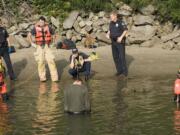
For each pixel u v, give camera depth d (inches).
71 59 976.9
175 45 1233.4
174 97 791.7
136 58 1141.1
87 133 633.0
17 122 686.5
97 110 740.7
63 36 1280.8
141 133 631.2
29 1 1418.6
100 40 1246.9
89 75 993.5
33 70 1053.8
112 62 1099.9
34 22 1341.0
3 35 978.1
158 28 1296.8
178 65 1083.9
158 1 1337.4
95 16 1321.4
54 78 975.0
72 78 1000.9
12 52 1182.3
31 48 1216.2
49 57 973.2
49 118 702.5
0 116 718.5
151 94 842.2
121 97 822.5
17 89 906.7
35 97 836.0
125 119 692.7
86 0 1349.7
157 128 650.8
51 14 1352.1
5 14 1364.4
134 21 1306.6
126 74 1003.3
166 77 991.6
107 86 914.1
